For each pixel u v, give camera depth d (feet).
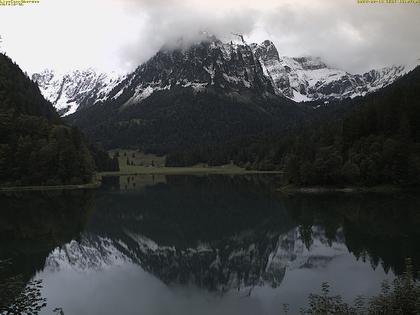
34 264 200.03
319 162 437.58
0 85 617.62
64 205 389.80
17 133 547.49
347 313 93.66
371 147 430.20
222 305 142.72
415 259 179.42
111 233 273.54
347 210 317.01
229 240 251.39
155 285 169.17
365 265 176.65
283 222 291.99
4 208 369.71
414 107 454.81
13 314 79.20
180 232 275.80
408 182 404.16
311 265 184.55
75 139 590.55
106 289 163.53
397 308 84.58
